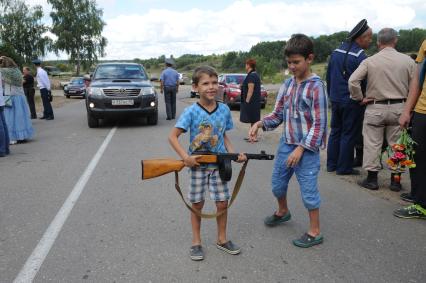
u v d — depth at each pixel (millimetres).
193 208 3496
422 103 4164
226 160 3283
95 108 10836
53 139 9367
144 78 12023
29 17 53688
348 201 4852
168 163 3277
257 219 4297
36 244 3697
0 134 7418
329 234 3902
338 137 6102
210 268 3262
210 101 3332
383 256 3447
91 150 7965
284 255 3480
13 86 8656
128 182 5664
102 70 12094
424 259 3395
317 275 3143
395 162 4504
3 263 3348
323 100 3426
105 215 4410
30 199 4973
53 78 59000
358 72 5184
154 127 11242
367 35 5746
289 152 3686
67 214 4441
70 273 3186
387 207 4648
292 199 4938
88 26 56562
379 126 5203
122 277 3125
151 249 3594
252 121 9117
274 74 49031
